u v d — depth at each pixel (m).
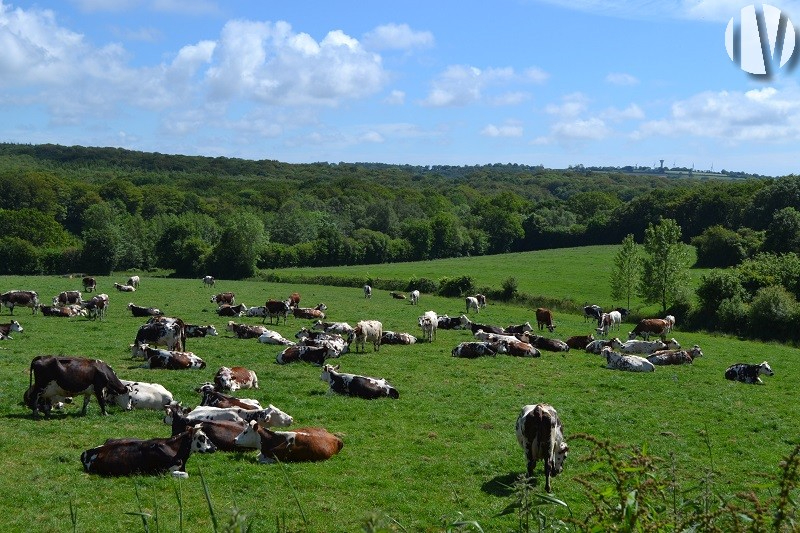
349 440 17.08
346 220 137.00
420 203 169.75
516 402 22.39
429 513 12.33
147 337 28.47
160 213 135.75
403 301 63.25
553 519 5.87
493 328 41.38
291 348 28.98
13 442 15.23
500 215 123.81
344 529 11.39
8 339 31.56
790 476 4.42
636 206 117.00
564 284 77.19
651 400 23.81
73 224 130.75
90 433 16.33
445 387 24.73
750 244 83.44
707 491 5.00
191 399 20.80
